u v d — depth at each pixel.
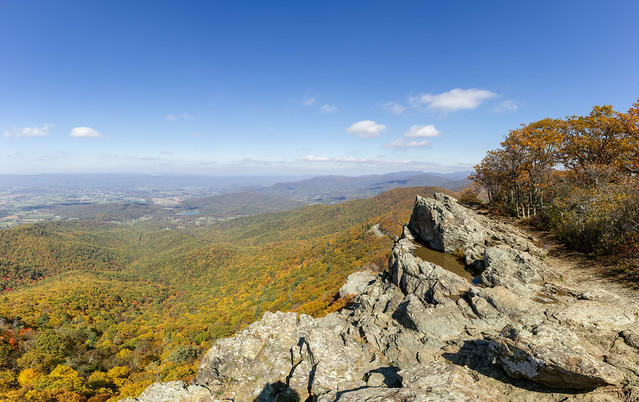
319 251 151.25
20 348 63.56
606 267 18.34
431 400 7.46
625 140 28.56
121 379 54.69
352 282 36.75
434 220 26.66
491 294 15.67
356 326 17.86
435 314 15.61
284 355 15.23
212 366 15.60
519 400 8.48
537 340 9.29
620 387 7.98
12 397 41.91
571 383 8.19
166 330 93.69
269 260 190.25
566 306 14.05
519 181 33.69
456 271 21.80
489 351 10.56
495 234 25.64
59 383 46.62
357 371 12.56
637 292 14.70
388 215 150.50
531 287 16.70
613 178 26.67
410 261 21.89
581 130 32.88
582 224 21.89
